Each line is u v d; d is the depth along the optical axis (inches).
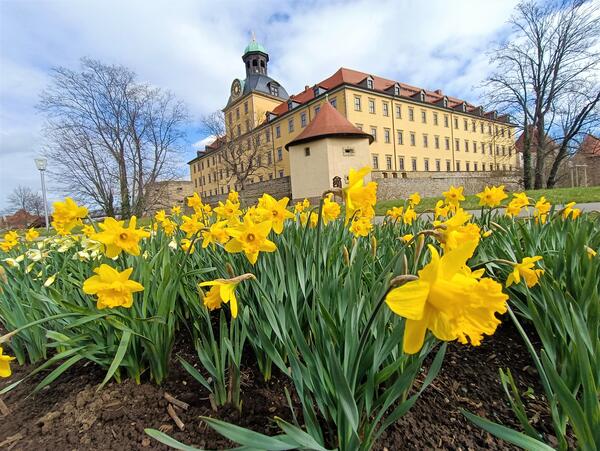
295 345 65.3
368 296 55.1
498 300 25.3
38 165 501.4
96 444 52.9
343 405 39.2
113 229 58.7
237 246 58.7
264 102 1889.8
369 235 118.3
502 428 36.4
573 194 441.7
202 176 2358.5
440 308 25.5
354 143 1110.4
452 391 62.5
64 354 58.0
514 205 114.3
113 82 924.6
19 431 58.0
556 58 790.5
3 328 114.3
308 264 73.2
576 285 69.1
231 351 56.4
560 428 42.4
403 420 54.8
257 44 1946.4
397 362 43.5
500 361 71.8
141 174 1003.9
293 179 1179.9
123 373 72.2
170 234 127.3
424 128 1701.5
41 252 110.3
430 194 1172.5
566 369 51.3
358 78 1561.3
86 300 79.3
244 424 55.4
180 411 59.5
